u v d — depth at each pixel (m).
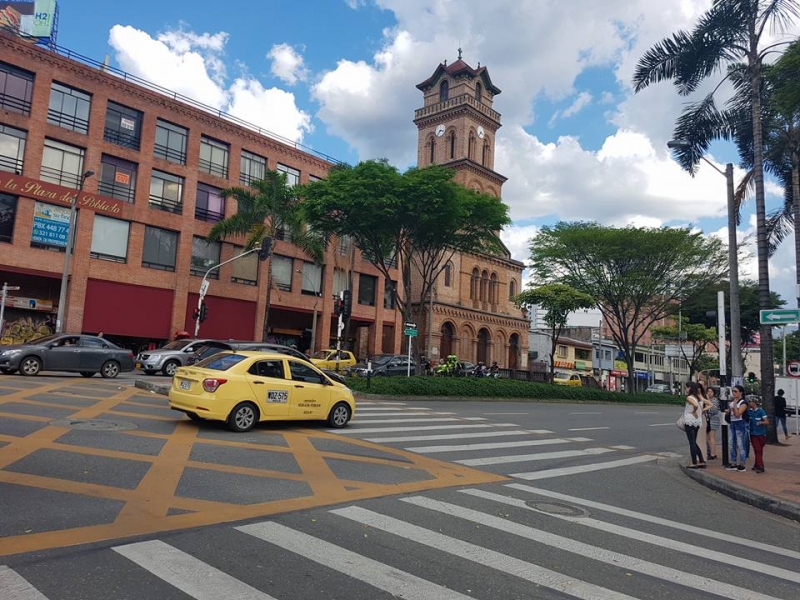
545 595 4.46
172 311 32.97
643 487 9.53
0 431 9.18
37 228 28.33
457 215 23.86
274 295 38.06
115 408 12.69
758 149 16.95
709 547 6.18
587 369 66.38
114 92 31.33
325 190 23.45
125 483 6.82
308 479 7.77
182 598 3.96
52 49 30.06
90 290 30.00
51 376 19.95
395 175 23.09
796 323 13.48
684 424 11.79
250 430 11.27
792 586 5.08
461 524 6.27
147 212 32.19
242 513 6.04
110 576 4.25
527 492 8.25
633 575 5.07
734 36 17.44
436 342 46.59
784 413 19.23
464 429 14.68
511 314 55.50
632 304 39.91
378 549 5.25
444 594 4.34
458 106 50.84
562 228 33.84
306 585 4.34
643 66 18.42
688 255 31.44
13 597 3.81
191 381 11.09
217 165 36.22
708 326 49.47
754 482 9.97
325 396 12.47
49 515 5.52
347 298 25.38
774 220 21.20
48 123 28.92
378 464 9.23
